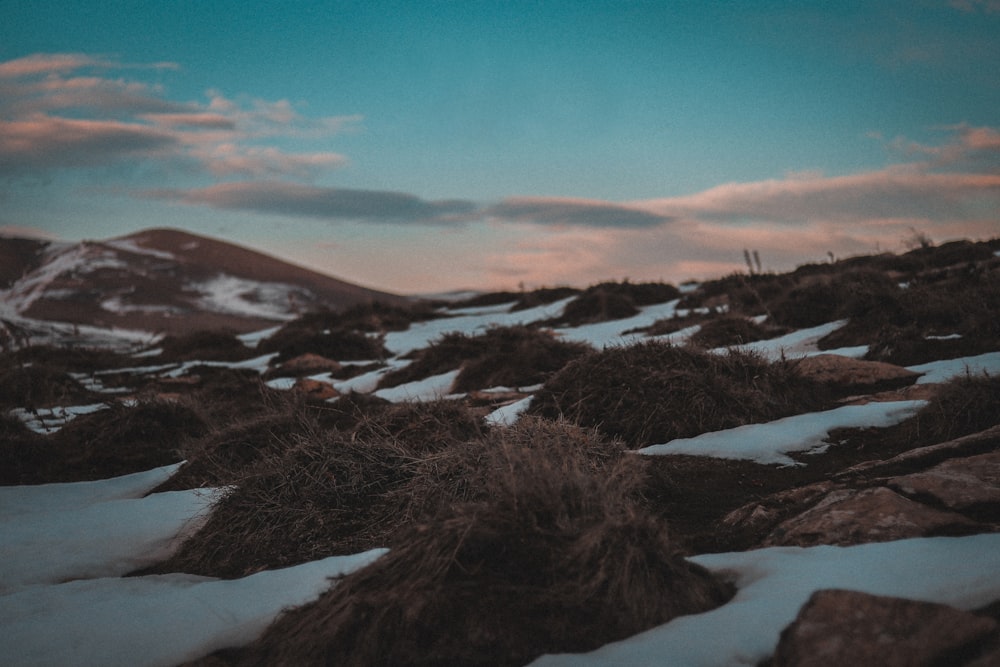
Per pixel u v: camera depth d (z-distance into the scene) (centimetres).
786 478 613
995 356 905
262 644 382
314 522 582
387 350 2347
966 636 282
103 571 567
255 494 616
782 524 448
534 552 375
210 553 574
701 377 815
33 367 1639
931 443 642
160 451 1003
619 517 389
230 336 2770
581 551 369
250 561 549
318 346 2267
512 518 394
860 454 650
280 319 7181
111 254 8881
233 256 9538
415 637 338
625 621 340
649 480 605
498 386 1278
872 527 405
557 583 359
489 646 330
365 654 339
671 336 1619
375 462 641
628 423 782
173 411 1088
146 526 643
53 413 1377
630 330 1980
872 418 726
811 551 391
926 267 1852
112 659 394
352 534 561
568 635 333
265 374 1995
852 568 350
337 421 1021
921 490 449
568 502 414
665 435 758
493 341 1579
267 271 9231
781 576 362
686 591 358
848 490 466
